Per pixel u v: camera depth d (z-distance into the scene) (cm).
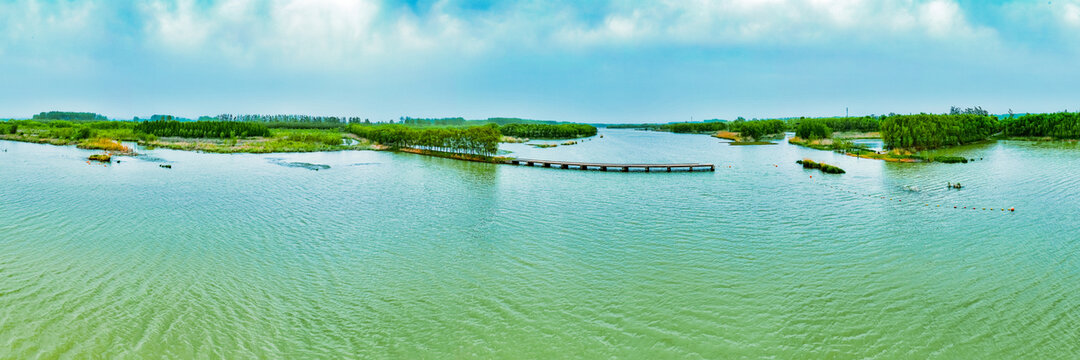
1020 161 8894
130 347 2258
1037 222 4394
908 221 4553
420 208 5212
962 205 5194
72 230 4000
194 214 4719
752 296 2911
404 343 2395
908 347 2350
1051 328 2478
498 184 7031
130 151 11419
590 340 2442
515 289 3016
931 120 11881
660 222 4603
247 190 6197
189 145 13038
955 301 2800
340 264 3384
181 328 2441
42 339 2283
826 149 12781
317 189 6384
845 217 4753
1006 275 3155
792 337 2458
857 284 3062
